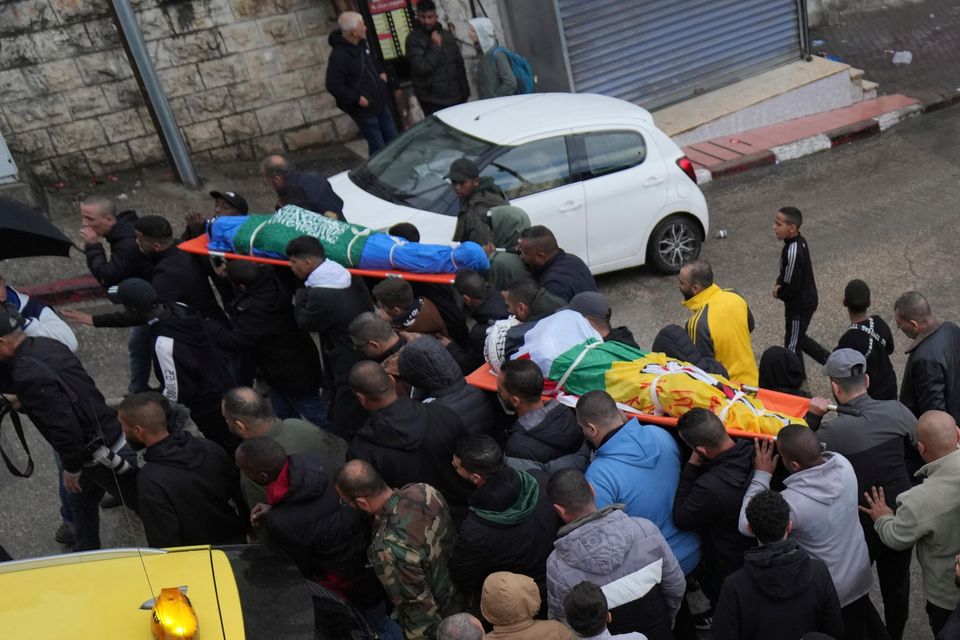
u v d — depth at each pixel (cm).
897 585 505
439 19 1230
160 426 486
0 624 334
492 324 587
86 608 342
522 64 1140
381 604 497
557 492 416
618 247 913
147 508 484
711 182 1161
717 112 1254
